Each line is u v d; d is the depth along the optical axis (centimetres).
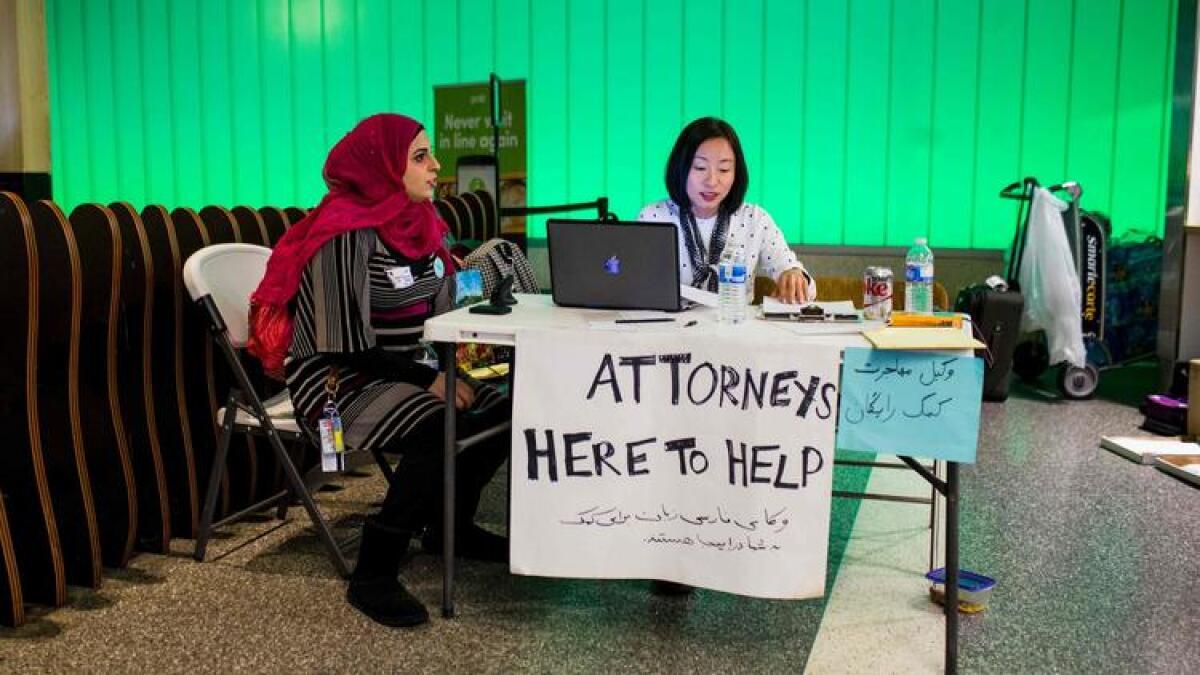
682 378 228
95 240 268
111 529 283
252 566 288
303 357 258
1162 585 273
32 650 235
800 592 225
